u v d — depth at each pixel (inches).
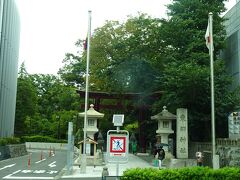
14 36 2364.7
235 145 1089.4
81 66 2965.1
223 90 1330.0
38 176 1000.2
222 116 1321.4
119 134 563.5
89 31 1139.3
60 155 2155.5
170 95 1339.8
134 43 1743.4
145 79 1704.0
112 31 1884.8
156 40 1717.5
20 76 3250.5
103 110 2257.6
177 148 1244.5
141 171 479.8
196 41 1382.9
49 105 3695.9
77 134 2401.6
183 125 1252.5
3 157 1673.2
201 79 1234.0
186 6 1466.5
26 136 3216.0
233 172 477.4
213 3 1493.6
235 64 1464.1
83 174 1043.3
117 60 1763.0
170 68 1314.0
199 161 1093.1
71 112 3125.0
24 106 3159.5
